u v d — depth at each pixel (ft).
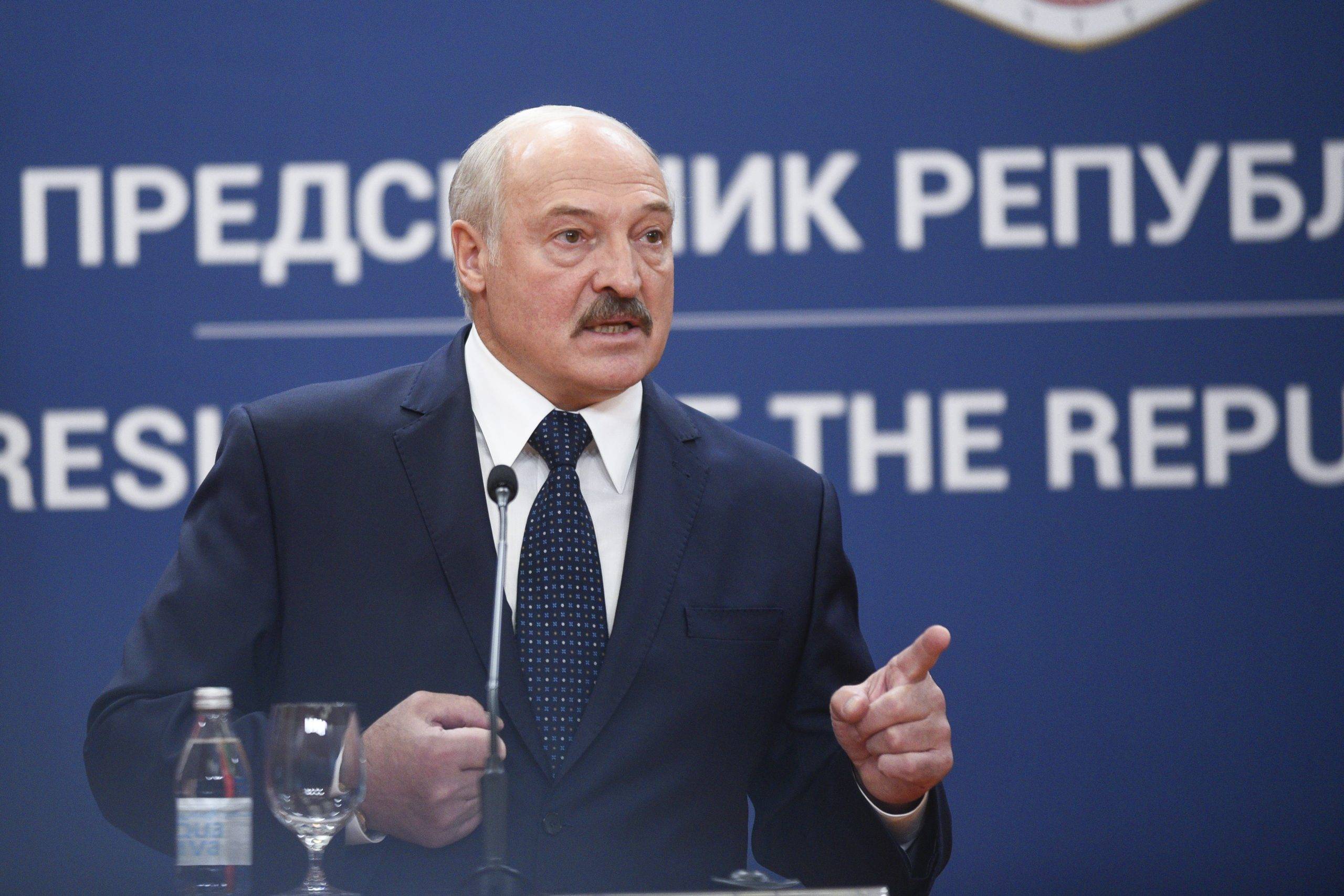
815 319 45.80
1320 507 45.42
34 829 44.04
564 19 46.19
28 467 45.03
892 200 46.01
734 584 24.41
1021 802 44.93
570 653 23.15
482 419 24.47
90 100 45.68
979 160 46.01
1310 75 46.06
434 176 46.01
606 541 24.29
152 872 44.14
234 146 45.80
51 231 45.42
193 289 45.57
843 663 25.13
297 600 23.62
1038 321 45.78
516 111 46.11
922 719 20.48
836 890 17.63
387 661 23.11
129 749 21.43
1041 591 45.42
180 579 23.57
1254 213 45.91
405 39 46.06
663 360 45.78
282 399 25.07
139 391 45.32
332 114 45.96
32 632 44.62
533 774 22.45
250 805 19.63
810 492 25.93
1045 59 46.14
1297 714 45.03
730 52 46.16
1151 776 44.96
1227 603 45.32
